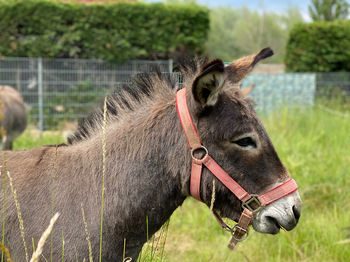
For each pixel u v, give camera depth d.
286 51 15.09
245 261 4.00
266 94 11.74
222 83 1.93
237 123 2.02
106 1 11.78
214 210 2.24
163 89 2.31
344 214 4.74
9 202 2.17
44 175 2.23
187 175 2.11
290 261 4.04
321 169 5.84
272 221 2.11
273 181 2.08
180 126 2.14
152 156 2.17
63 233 2.11
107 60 11.31
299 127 8.76
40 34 11.37
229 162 2.06
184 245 4.38
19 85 10.53
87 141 2.35
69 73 10.85
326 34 14.34
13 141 7.76
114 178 2.17
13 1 11.09
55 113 10.55
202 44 12.36
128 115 2.29
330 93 12.59
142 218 2.18
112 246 2.17
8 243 2.15
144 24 11.86
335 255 4.02
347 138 7.61
